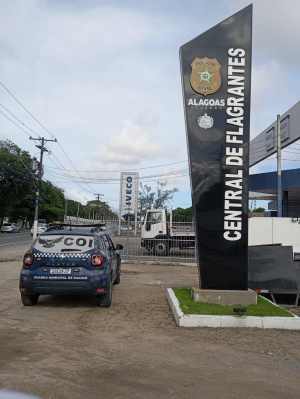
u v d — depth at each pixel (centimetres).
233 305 726
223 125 769
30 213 6956
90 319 678
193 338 572
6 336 565
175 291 855
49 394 371
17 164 5044
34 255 739
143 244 1750
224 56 777
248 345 542
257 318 639
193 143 766
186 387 397
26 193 5672
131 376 423
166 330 614
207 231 754
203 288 752
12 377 409
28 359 467
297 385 408
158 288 1021
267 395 381
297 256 925
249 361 479
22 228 8238
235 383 410
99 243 790
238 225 755
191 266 1580
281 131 2327
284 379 423
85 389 386
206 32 779
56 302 820
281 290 841
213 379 420
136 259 1698
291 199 2775
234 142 766
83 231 808
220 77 775
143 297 890
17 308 755
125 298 876
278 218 1597
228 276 750
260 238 1593
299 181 2294
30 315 700
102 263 748
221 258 751
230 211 756
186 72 777
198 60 777
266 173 2503
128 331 606
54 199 7769
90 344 536
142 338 570
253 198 3438
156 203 5631
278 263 848
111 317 694
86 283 725
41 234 793
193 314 650
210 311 669
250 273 850
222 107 771
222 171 762
